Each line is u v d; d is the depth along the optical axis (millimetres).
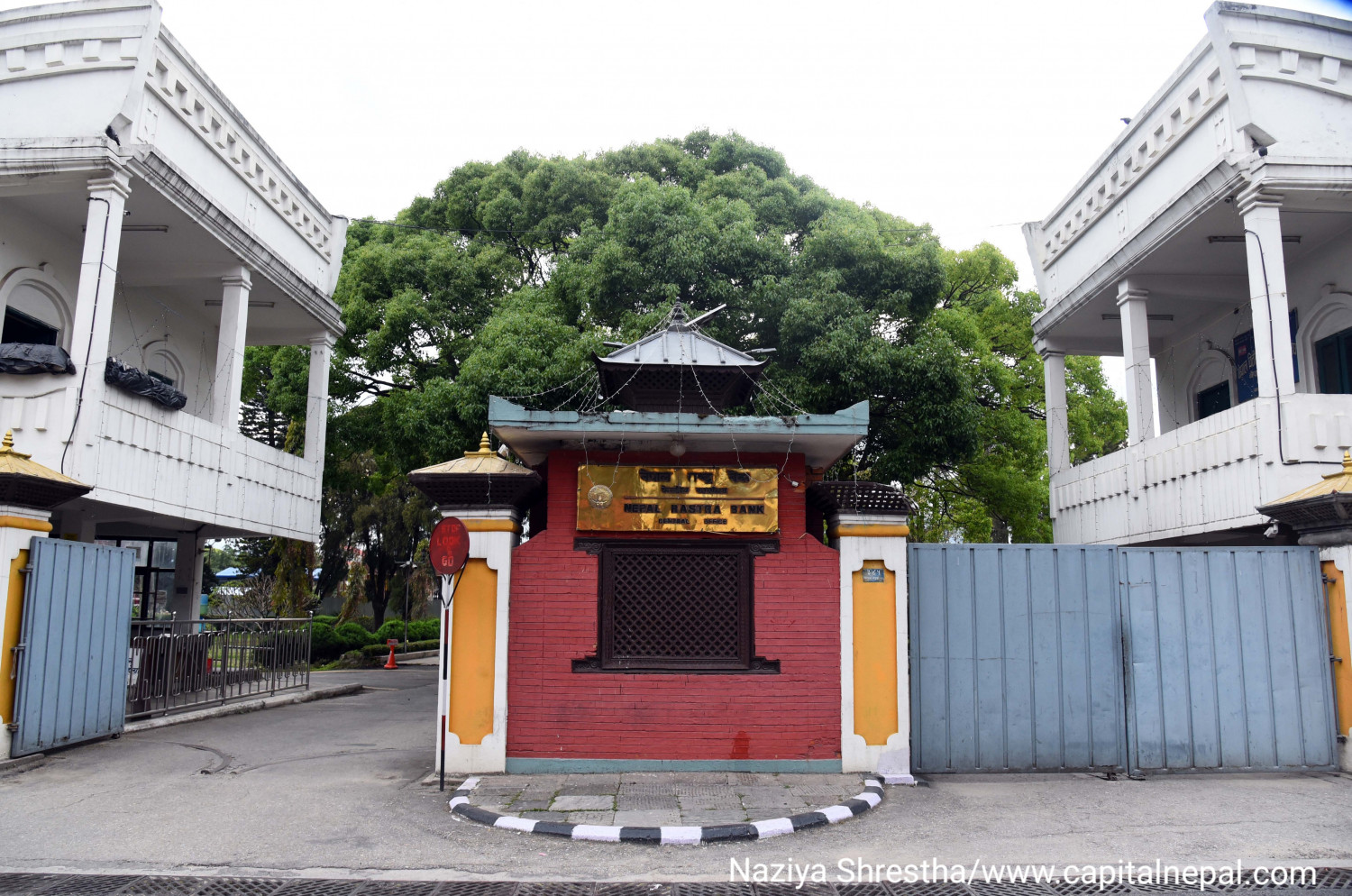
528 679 8328
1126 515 13078
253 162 14266
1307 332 12602
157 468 11461
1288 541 10664
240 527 13789
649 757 8234
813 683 8391
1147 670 8680
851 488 8570
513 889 5484
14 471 8406
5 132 10898
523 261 20375
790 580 8523
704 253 15234
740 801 7203
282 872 5758
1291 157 9977
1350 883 5586
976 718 8516
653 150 20438
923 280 15398
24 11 11047
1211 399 15211
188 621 12812
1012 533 21156
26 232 12305
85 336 10211
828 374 14477
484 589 8406
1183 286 13250
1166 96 12055
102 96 10883
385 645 26734
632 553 8531
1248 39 10273
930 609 8648
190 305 15875
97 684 9852
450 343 17656
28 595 8664
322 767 8891
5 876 5621
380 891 5441
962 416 14836
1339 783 8188
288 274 15023
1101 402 23516
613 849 6215
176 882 5547
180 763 8984
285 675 15547
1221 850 6215
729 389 9125
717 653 8445
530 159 21469
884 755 8250
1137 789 7969
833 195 19781
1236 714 8664
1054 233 15688
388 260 18625
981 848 6258
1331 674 8750
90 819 6883
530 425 7984
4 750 8398
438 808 7230
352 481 24000
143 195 11578
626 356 8984
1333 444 9648
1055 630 8680
